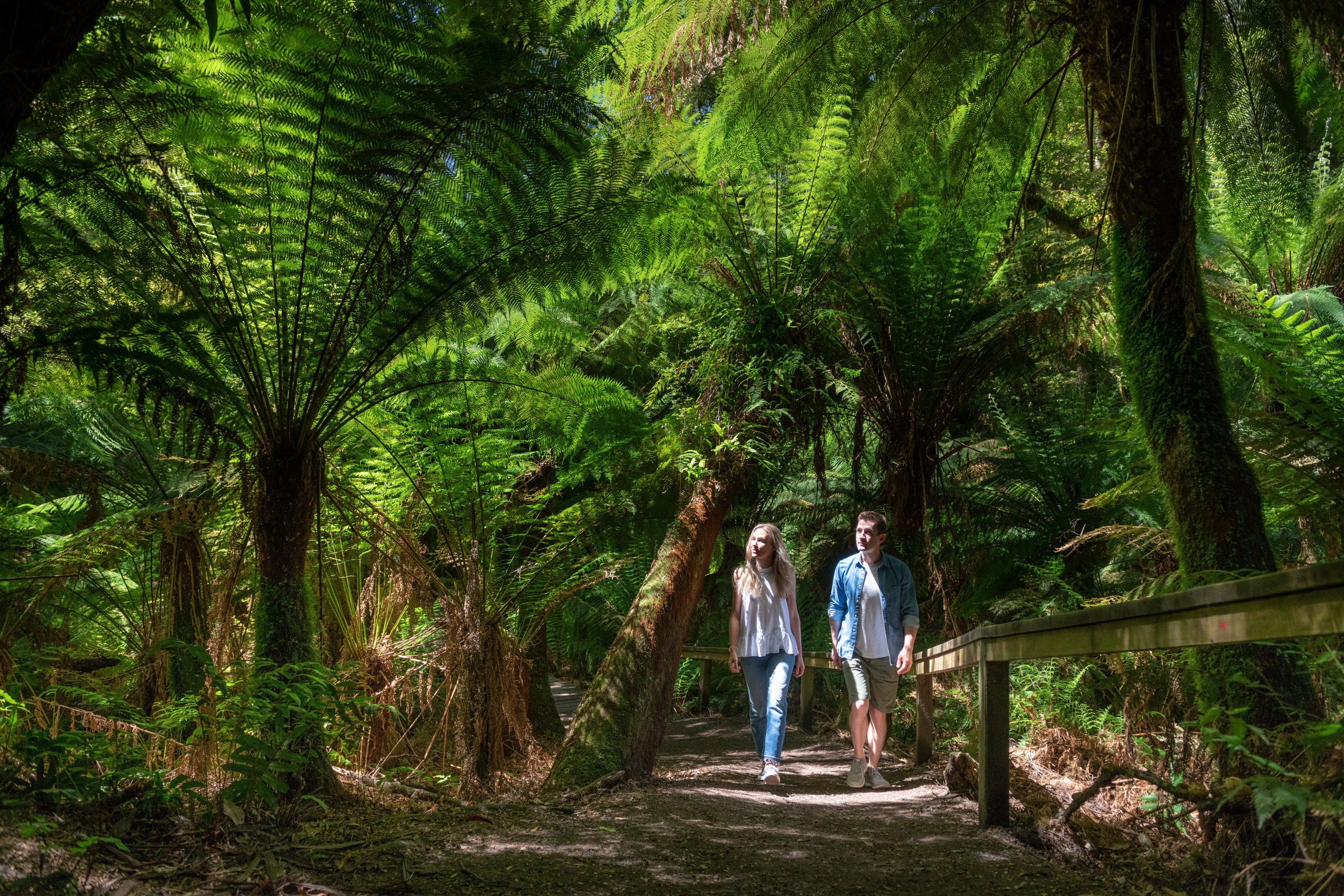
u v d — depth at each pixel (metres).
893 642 4.82
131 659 4.37
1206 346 3.33
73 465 4.18
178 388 3.37
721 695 9.08
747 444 5.19
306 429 3.56
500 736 4.28
